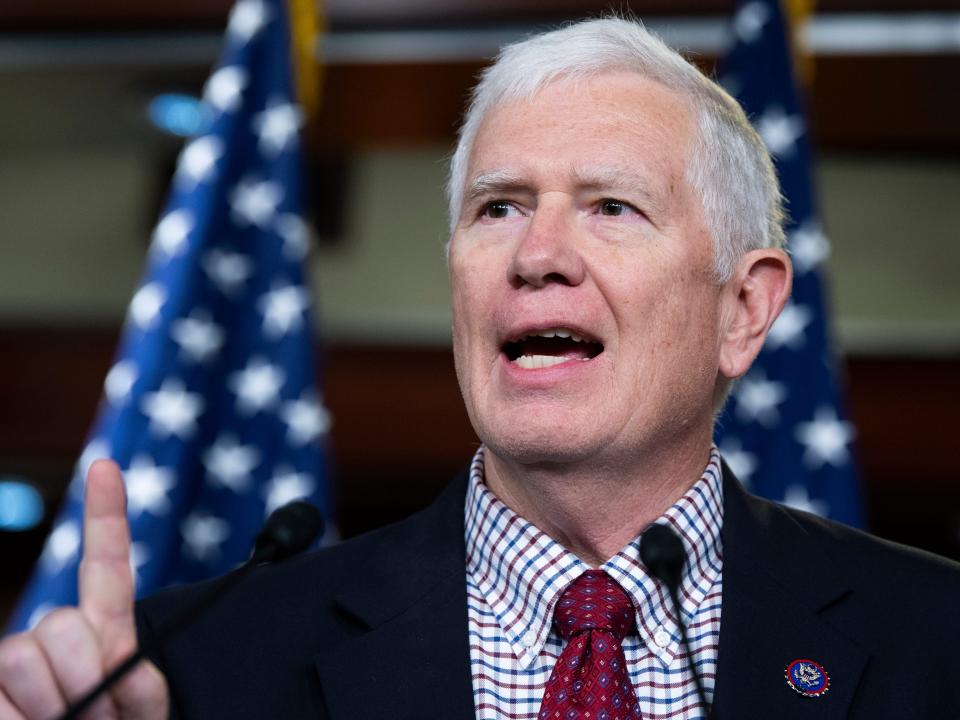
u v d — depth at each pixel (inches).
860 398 545.0
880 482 544.1
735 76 276.7
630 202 151.2
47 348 561.9
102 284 564.4
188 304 256.5
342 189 555.2
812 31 385.7
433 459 553.9
